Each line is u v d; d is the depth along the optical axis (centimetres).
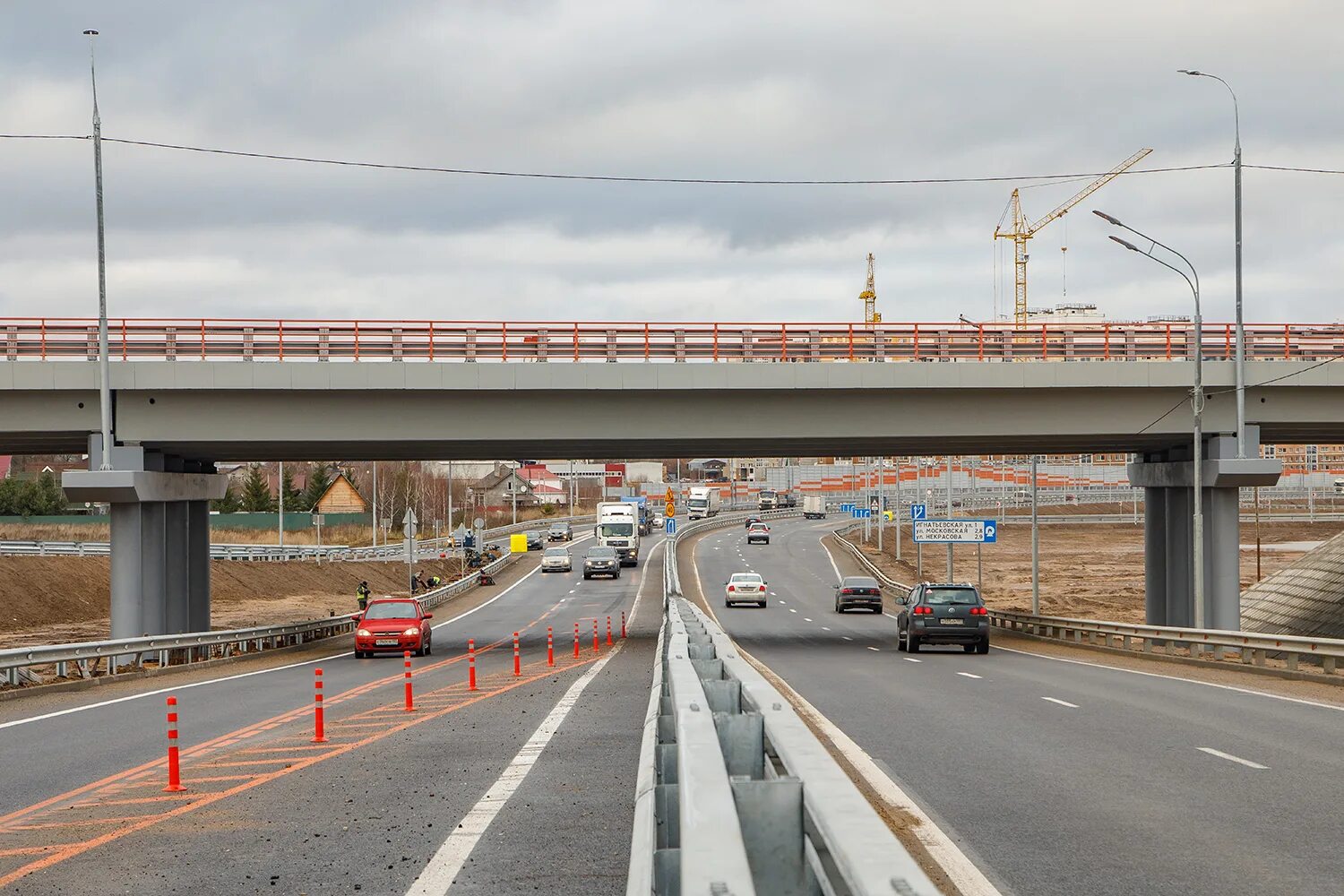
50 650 2912
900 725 1947
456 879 983
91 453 3881
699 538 14438
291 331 3894
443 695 2636
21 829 1208
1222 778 1428
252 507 14950
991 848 1059
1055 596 8181
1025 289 18825
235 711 2338
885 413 4091
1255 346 4147
